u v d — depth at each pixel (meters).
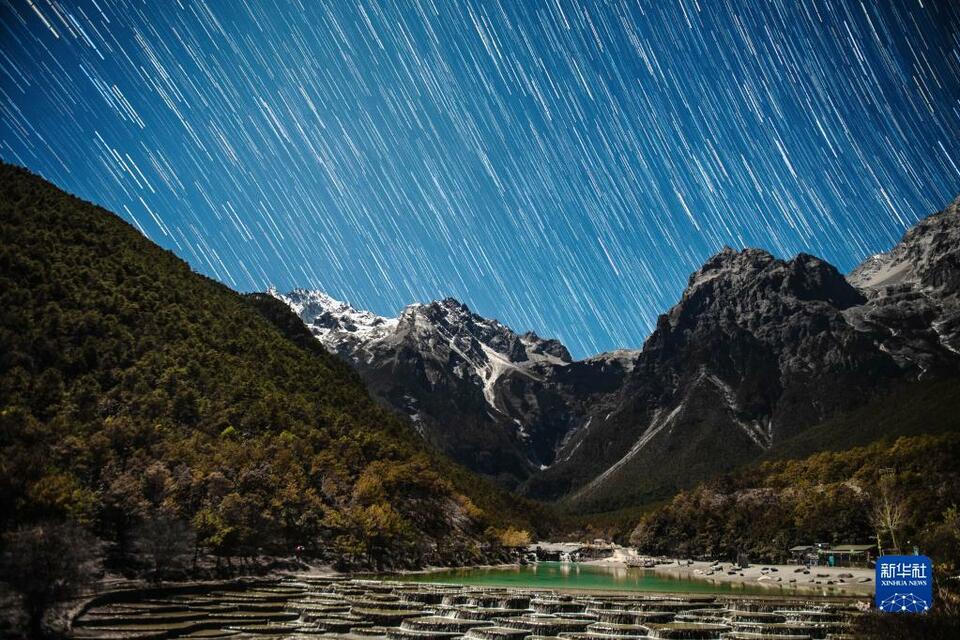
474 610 86.12
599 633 75.38
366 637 71.75
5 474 81.81
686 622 80.69
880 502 173.88
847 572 149.12
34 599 60.91
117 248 191.88
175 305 183.75
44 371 121.88
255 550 118.88
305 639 69.06
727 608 89.38
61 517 81.12
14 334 124.75
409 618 81.00
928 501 162.88
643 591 117.94
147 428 120.19
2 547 63.28
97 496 96.94
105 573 88.25
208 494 114.69
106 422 114.88
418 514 176.25
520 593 101.75
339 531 140.38
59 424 106.38
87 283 160.12
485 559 188.38
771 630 74.06
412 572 149.12
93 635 64.62
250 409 157.25
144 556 95.88
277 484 133.12
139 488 103.50
